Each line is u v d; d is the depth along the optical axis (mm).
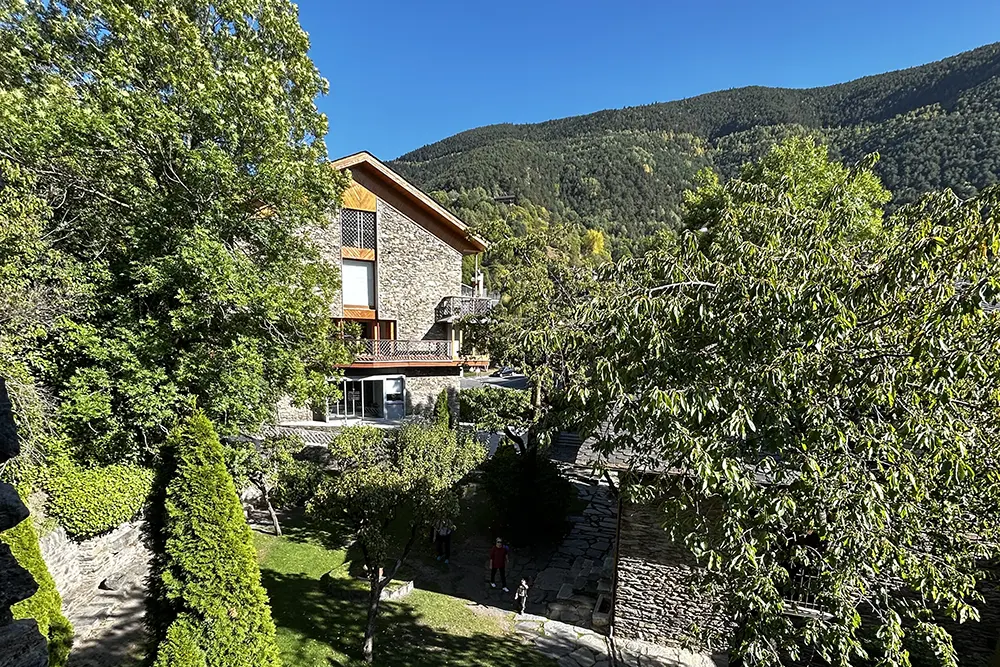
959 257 4066
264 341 12008
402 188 22031
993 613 7320
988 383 4383
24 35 10445
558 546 13234
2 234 7891
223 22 12141
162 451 6957
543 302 12266
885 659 4164
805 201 12195
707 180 19234
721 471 4137
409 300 22875
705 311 4445
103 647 8328
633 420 4664
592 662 8555
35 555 7395
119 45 10789
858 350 4258
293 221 12672
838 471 4051
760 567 4449
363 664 8047
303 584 10633
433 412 19547
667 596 8906
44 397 9352
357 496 8219
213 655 6160
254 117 11117
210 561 6219
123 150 9961
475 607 10242
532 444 13398
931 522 4801
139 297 10656
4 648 2650
